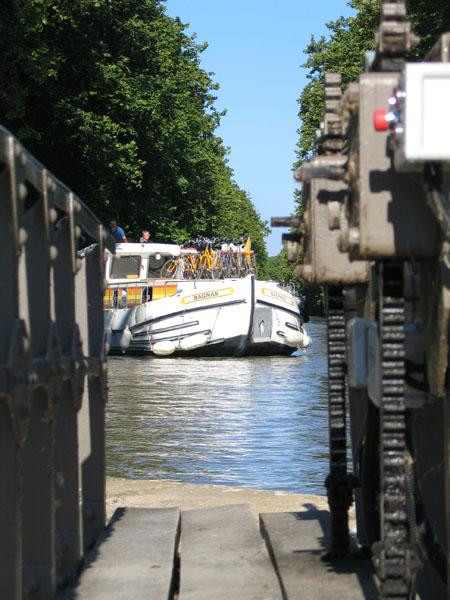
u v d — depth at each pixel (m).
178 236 102.19
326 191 9.16
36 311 10.59
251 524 15.89
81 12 75.19
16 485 8.98
